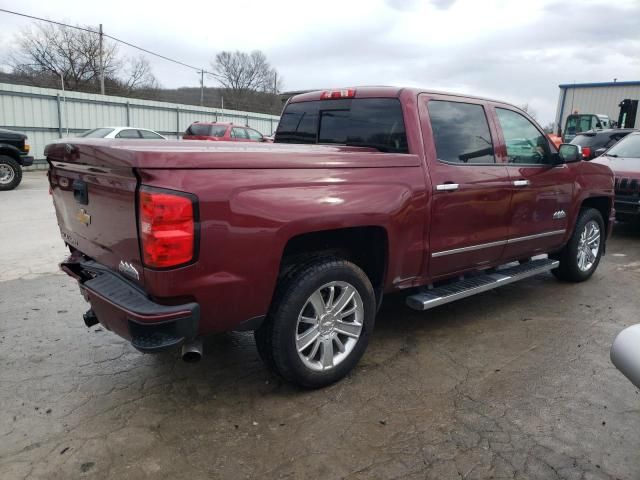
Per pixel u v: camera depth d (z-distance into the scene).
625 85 26.25
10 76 42.78
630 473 2.54
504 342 4.07
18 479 2.45
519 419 2.99
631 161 8.23
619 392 3.31
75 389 3.28
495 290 5.41
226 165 2.64
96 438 2.77
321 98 4.32
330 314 3.26
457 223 3.89
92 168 2.85
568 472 2.54
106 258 2.98
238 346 3.95
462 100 4.06
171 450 2.68
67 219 3.45
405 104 3.70
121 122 22.33
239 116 29.00
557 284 5.65
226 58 59.56
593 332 4.30
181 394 3.24
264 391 3.28
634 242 7.96
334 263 3.18
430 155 3.68
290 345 3.06
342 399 3.19
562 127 28.94
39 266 5.93
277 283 3.06
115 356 3.74
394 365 3.66
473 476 2.50
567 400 3.20
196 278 2.60
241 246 2.71
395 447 2.72
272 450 2.69
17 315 4.47
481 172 4.02
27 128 18.75
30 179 15.34
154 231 2.46
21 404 3.09
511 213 4.36
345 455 2.65
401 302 5.00
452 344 4.03
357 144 4.01
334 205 3.05
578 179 5.15
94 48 44.53
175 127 25.16
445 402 3.17
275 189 2.82
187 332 2.63
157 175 2.45
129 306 2.60
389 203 3.35
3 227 7.99
